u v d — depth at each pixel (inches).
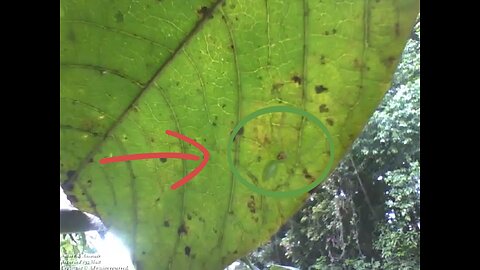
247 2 7.7
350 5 7.5
